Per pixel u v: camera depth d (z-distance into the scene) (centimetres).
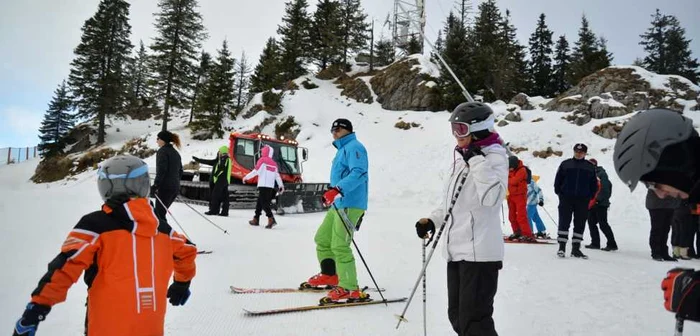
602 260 665
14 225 716
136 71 5581
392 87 3256
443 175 1964
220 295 410
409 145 2355
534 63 4734
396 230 928
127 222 197
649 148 130
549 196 1536
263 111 3086
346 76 3900
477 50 3303
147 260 201
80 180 3061
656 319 378
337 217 411
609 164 1711
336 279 452
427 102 3016
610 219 1256
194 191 1412
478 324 252
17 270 456
